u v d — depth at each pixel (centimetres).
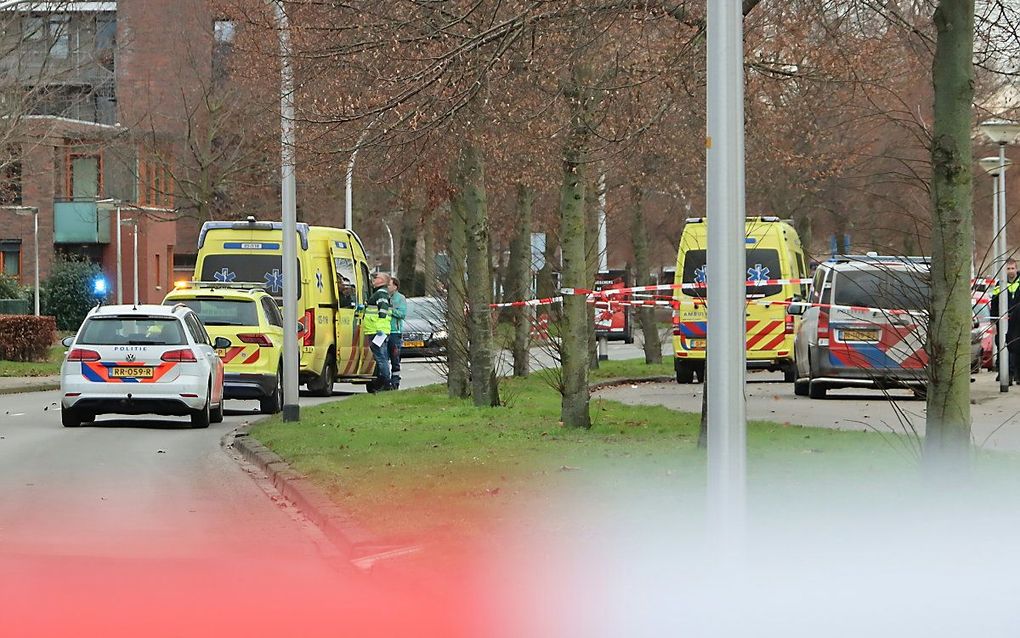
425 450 3266
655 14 3066
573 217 3791
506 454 3095
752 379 7419
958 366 2412
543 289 6581
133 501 2822
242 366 5416
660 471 2727
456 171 4888
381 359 6259
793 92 4028
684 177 5647
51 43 7762
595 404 4825
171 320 4684
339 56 3170
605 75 3406
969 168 2400
